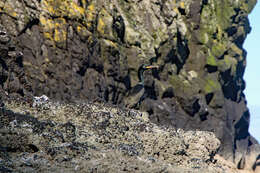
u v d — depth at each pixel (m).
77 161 84.50
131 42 159.12
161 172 91.94
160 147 111.12
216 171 116.56
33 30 127.56
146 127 119.81
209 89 190.75
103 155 91.44
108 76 148.38
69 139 96.69
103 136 103.81
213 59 194.38
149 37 163.88
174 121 170.50
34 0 130.00
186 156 115.75
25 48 123.75
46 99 117.69
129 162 92.06
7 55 116.19
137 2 168.38
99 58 145.12
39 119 103.81
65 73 131.75
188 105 178.25
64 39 133.62
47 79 127.12
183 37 180.12
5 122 90.69
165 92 171.38
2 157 77.31
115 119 118.75
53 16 132.88
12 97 111.75
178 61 182.12
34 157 81.06
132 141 108.94
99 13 148.75
